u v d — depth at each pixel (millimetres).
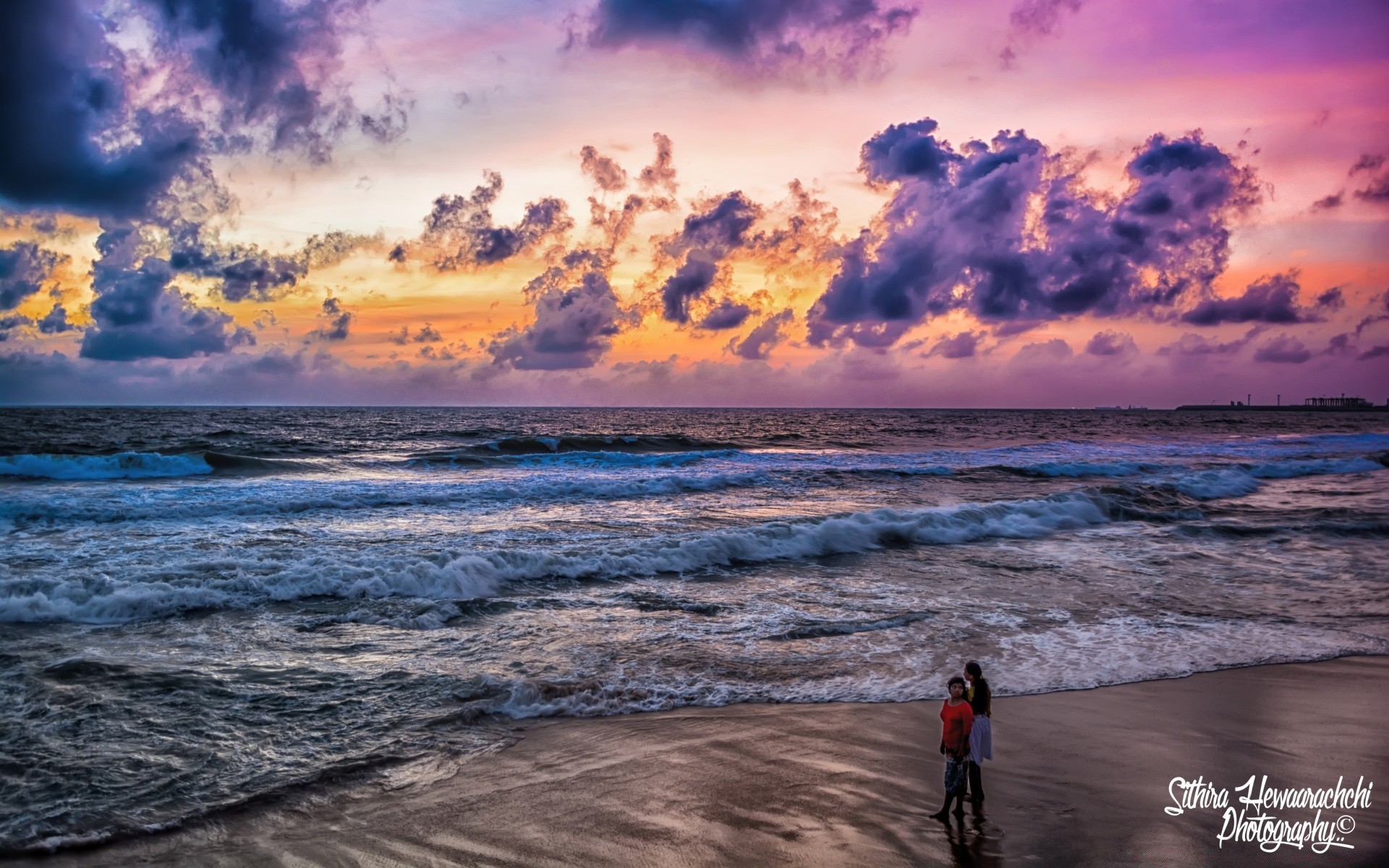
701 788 6699
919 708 8648
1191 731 8016
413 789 6668
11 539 15703
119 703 8203
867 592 13992
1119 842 5848
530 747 7535
